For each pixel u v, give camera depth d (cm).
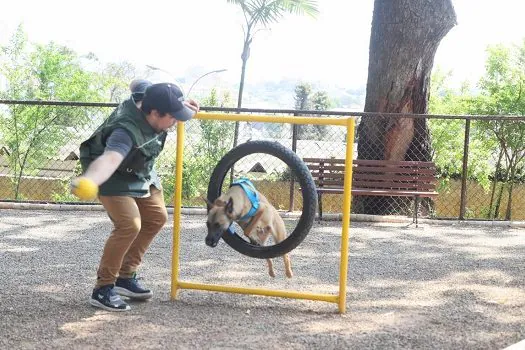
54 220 934
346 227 496
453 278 635
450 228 962
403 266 689
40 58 1620
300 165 488
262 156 1208
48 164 1355
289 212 1013
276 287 589
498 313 508
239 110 995
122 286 518
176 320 473
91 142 464
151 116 451
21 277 602
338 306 503
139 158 456
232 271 651
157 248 759
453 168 1450
